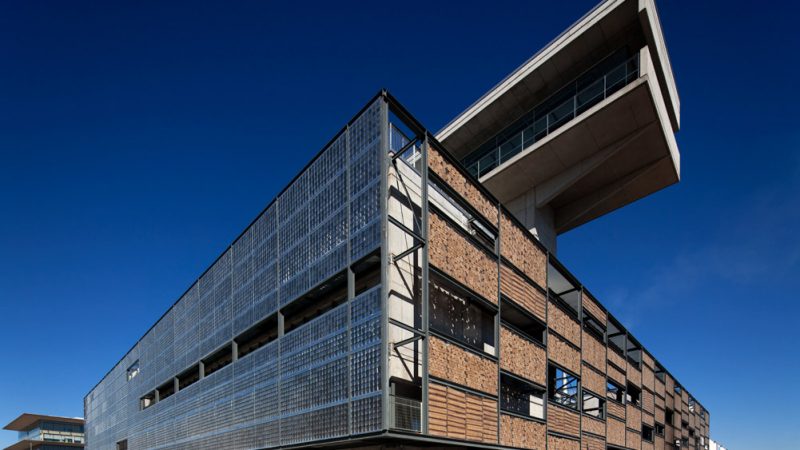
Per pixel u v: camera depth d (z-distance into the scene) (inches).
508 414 589.3
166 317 1075.9
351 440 456.1
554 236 1210.6
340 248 516.1
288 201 633.0
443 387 473.4
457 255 529.7
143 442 1127.0
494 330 595.8
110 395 1535.4
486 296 575.2
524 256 697.0
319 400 508.1
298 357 558.6
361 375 452.8
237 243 772.6
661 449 1359.5
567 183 1095.6
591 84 994.7
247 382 670.5
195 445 813.9
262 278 677.9
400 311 470.3
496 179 1151.6
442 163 539.5
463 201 565.6
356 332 469.4
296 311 637.3
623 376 1084.5
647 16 879.1
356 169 507.5
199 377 884.0
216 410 754.2
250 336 743.1
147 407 1135.6
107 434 1507.1
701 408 2292.1
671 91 1053.2
